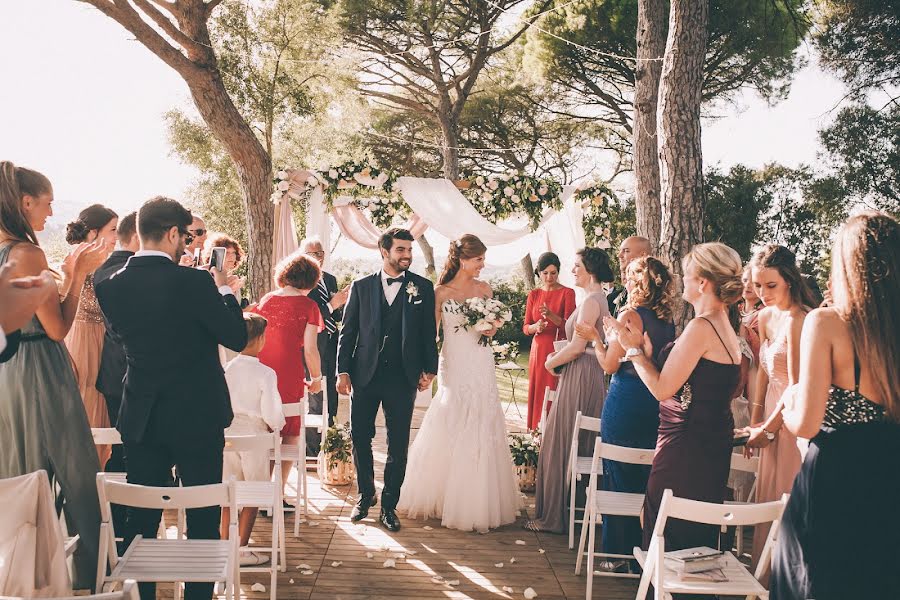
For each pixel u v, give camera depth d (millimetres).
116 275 2715
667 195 5445
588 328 3771
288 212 7359
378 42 13961
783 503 2506
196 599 2795
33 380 2801
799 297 3023
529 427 5965
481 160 17516
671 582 2504
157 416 2711
